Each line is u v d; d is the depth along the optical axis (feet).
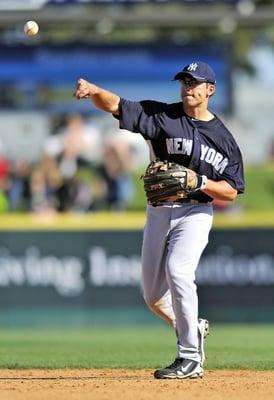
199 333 75.61
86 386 70.54
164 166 72.84
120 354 110.01
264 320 175.32
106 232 175.83
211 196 73.36
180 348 74.59
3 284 174.70
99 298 175.52
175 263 73.31
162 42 196.03
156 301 77.51
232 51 196.85
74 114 198.18
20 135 196.85
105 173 191.21
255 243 175.52
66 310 175.01
